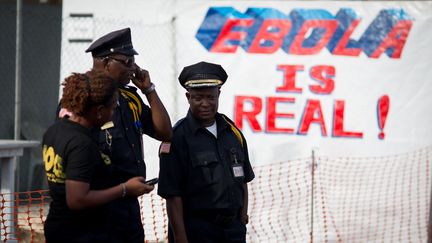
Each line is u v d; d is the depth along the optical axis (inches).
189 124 258.5
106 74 202.5
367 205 444.1
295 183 442.9
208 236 254.2
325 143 442.0
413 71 439.2
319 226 443.2
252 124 444.1
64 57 457.7
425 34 438.0
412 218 442.6
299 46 441.7
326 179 442.9
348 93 440.8
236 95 444.8
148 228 449.1
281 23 442.6
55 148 198.4
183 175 255.1
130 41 235.6
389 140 441.7
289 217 444.8
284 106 442.9
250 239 446.0
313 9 441.1
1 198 389.1
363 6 440.1
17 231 391.5
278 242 444.8
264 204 446.0
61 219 201.6
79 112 198.4
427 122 439.2
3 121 546.6
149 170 451.8
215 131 261.3
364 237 444.5
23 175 525.0
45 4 561.6
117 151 217.0
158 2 453.7
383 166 441.7
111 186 213.3
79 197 192.2
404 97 439.8
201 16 449.4
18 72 448.8
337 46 440.1
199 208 253.8
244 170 270.4
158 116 241.6
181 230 252.2
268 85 443.2
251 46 444.1
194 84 253.4
